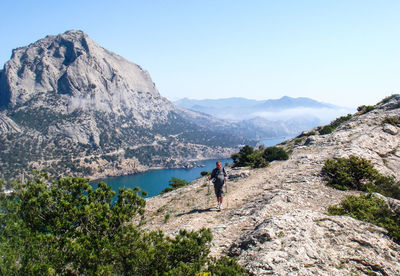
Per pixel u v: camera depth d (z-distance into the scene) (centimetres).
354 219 1113
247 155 3431
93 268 717
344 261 842
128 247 787
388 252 896
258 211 1370
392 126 3312
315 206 1461
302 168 2381
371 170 1808
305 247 885
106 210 923
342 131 3691
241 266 835
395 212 1252
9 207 914
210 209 1666
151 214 1872
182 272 686
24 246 777
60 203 949
